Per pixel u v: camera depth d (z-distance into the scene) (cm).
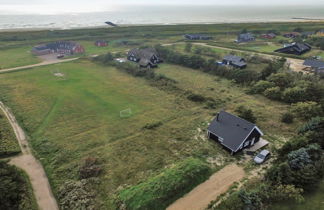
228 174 2817
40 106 4541
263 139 3500
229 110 4428
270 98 4909
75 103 4700
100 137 3600
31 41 10238
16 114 4225
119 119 4128
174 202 2420
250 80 5662
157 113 4338
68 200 2428
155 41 10825
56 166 2967
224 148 3312
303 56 7719
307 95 4503
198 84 5762
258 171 2845
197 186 2631
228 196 2448
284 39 10712
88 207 2364
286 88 4916
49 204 2425
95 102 4759
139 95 5112
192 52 8625
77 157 3142
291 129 3731
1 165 2620
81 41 10875
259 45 9762
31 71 6556
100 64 7344
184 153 3225
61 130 3769
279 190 2216
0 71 6475
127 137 3612
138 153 3234
